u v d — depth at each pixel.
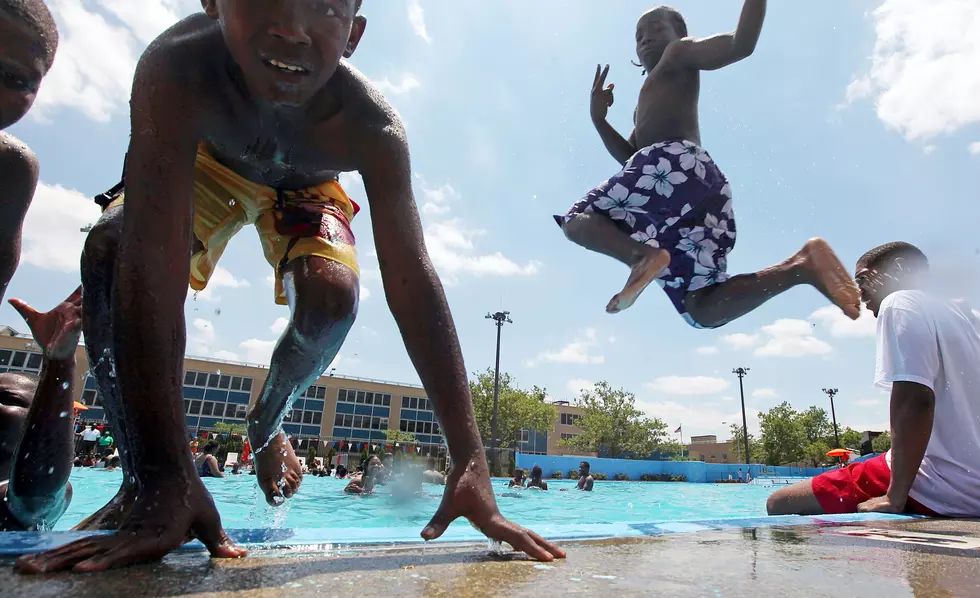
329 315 2.10
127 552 0.94
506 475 24.58
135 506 1.04
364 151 1.60
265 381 2.33
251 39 1.24
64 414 1.91
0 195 1.99
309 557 1.10
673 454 45.41
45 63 1.65
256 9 1.22
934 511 2.58
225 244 2.42
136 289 1.16
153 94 1.30
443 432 1.42
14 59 1.55
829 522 2.12
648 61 3.32
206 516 1.09
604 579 0.92
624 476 27.77
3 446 2.00
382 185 1.58
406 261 1.51
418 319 1.47
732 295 2.96
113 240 1.69
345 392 45.72
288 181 2.15
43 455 1.87
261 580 0.86
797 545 1.38
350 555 1.13
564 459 26.77
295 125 1.59
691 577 0.95
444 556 1.14
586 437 40.91
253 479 11.20
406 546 1.27
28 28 1.56
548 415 39.56
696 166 2.80
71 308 1.89
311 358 2.21
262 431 2.34
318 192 2.29
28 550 1.00
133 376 1.12
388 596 0.78
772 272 2.90
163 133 1.28
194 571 0.91
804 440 43.31
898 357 2.69
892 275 3.03
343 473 14.70
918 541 1.53
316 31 1.26
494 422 26.11
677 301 3.18
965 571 1.05
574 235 2.90
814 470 36.88
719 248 2.99
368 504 6.45
